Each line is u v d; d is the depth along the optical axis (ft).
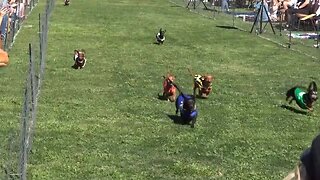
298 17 103.76
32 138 36.73
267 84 59.00
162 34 82.74
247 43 86.07
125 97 50.67
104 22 104.47
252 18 118.62
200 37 90.63
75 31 90.99
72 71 60.59
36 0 128.16
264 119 45.70
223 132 41.50
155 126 42.09
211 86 53.67
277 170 34.50
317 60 73.36
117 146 37.42
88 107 46.73
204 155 36.50
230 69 66.49
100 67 63.77
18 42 74.84
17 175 28.99
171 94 49.75
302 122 45.37
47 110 44.88
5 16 67.82
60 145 36.88
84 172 32.60
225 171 33.86
